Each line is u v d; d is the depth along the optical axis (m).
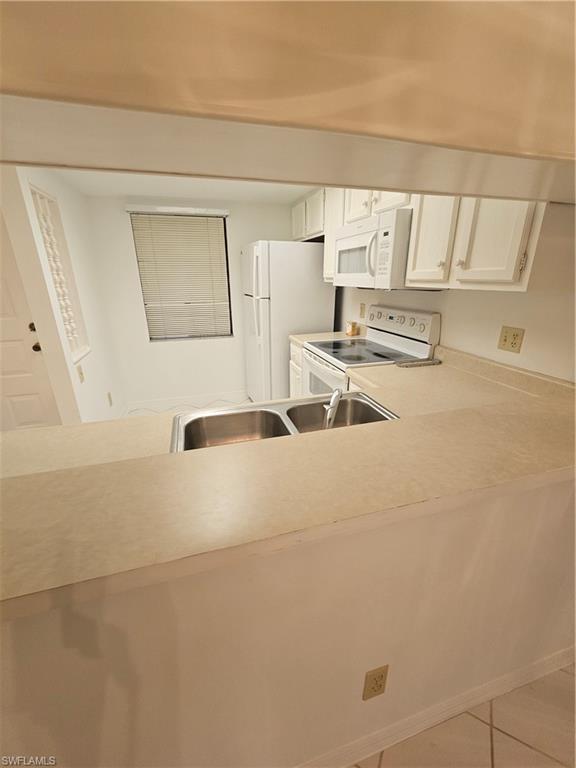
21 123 0.38
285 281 2.90
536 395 1.35
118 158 0.52
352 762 0.98
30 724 0.58
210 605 0.62
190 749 0.73
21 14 0.28
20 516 0.53
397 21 0.38
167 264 3.42
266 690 0.75
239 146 0.47
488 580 0.90
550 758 1.02
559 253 1.08
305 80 0.36
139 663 0.61
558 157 0.51
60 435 1.09
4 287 2.16
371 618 0.80
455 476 0.65
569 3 0.43
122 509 0.55
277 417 1.32
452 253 1.36
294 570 0.66
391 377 1.63
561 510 0.90
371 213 1.92
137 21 0.30
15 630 0.51
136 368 3.62
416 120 0.42
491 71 0.43
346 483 0.62
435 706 1.06
